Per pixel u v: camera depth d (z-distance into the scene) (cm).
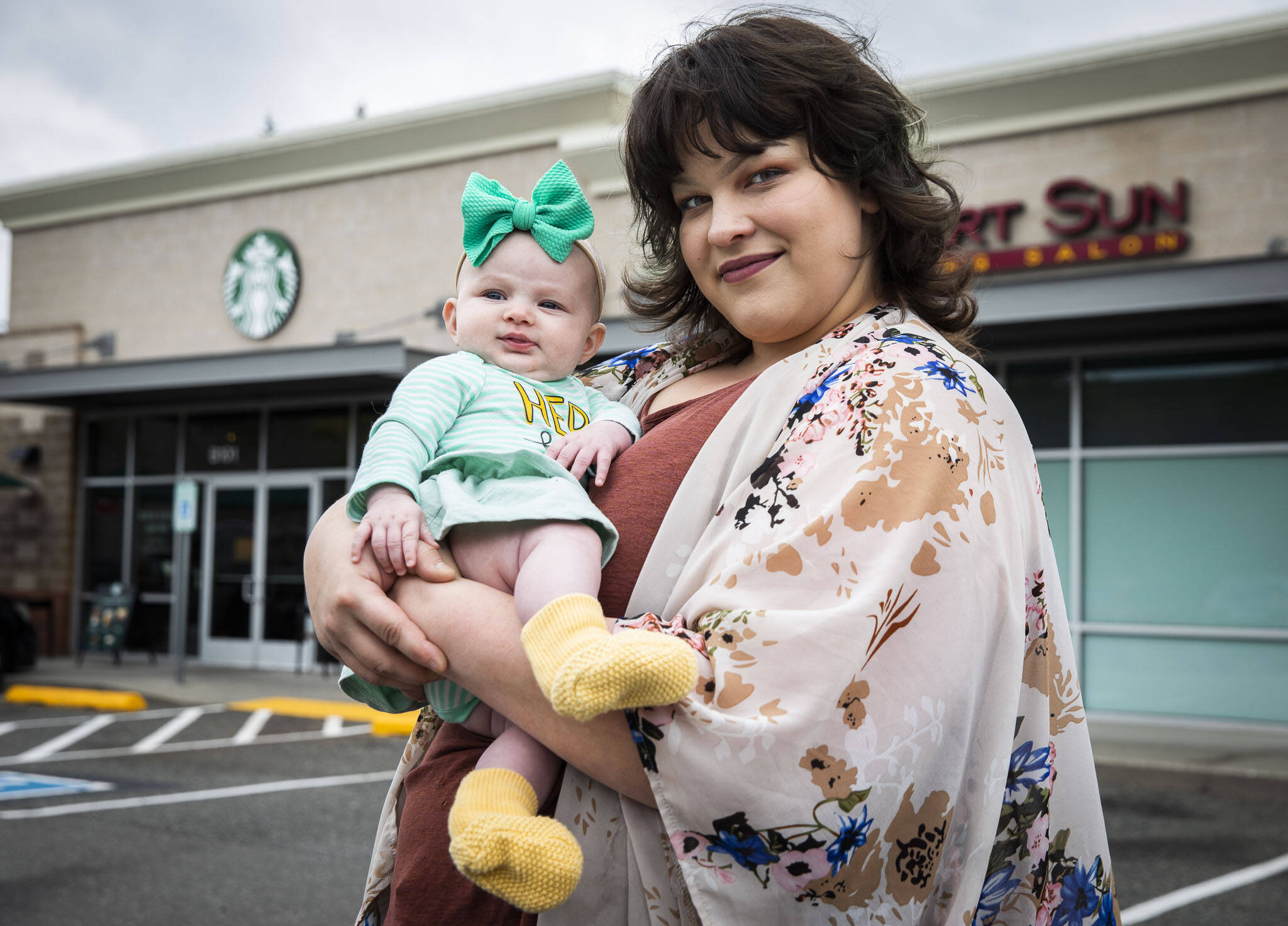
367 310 1435
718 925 113
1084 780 138
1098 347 1026
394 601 137
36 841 593
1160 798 712
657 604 135
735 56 140
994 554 124
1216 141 1000
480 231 177
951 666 118
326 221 1466
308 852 572
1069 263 1031
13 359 1684
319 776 779
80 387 1445
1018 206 1060
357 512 151
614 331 1063
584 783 127
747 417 140
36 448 1628
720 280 148
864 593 116
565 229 177
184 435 1558
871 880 114
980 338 1016
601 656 111
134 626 1558
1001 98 1066
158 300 1587
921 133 162
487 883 115
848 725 113
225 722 1042
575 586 128
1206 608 981
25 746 907
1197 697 978
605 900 125
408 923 141
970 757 124
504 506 142
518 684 125
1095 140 1042
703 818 113
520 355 172
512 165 1330
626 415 170
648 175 151
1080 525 1027
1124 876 532
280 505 1486
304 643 1439
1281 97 977
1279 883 518
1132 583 1009
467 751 145
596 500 151
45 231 1680
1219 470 984
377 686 151
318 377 1302
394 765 820
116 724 1030
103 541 1606
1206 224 1002
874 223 151
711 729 112
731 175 142
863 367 130
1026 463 138
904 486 120
